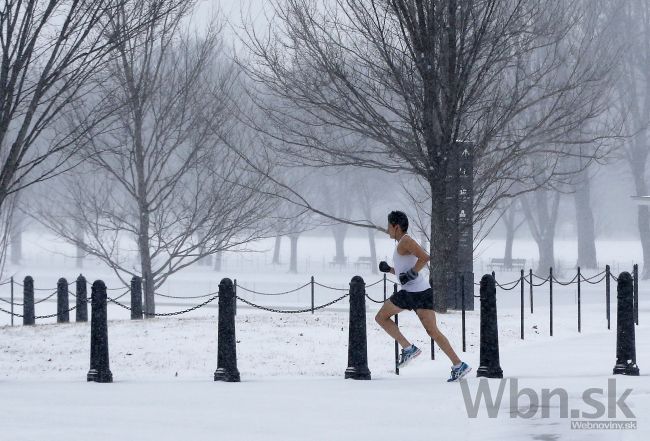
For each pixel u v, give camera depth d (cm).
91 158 9062
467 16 7500
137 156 9025
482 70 7606
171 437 2961
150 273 9106
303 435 2986
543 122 8250
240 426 3144
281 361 5322
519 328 7300
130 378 4812
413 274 4216
